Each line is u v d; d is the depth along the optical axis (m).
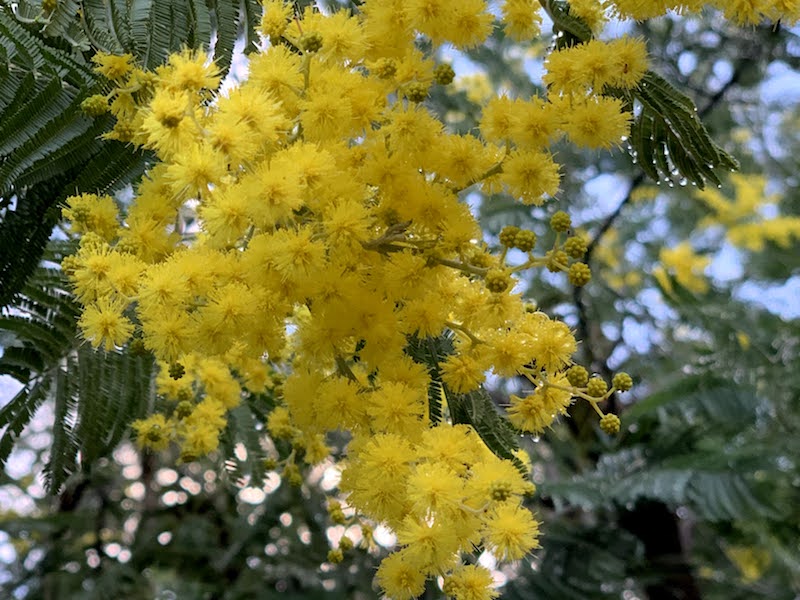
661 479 0.38
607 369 0.49
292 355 0.22
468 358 0.17
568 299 0.49
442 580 0.16
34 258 0.19
